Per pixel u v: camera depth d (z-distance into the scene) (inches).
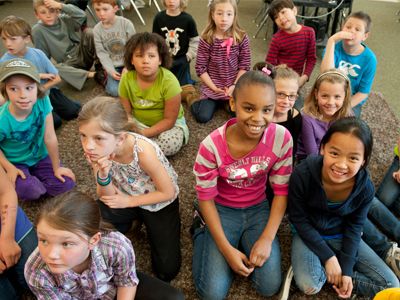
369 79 76.8
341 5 113.5
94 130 39.1
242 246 50.5
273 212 49.6
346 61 77.0
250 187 50.4
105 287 38.5
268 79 41.9
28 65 55.5
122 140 42.6
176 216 53.6
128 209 52.2
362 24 72.6
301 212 48.1
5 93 55.1
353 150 40.3
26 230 46.5
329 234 49.5
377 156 73.5
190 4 158.1
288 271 49.4
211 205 49.2
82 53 101.5
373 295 46.6
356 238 47.1
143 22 137.2
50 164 65.5
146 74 65.2
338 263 46.6
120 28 95.1
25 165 63.2
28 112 58.4
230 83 87.4
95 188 66.4
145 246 56.3
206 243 49.8
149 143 46.8
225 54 84.3
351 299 48.6
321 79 59.8
